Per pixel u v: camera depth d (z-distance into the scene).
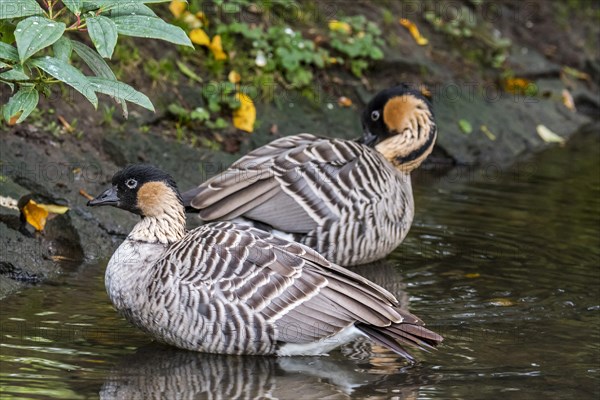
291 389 9.34
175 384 9.34
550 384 9.59
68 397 8.89
